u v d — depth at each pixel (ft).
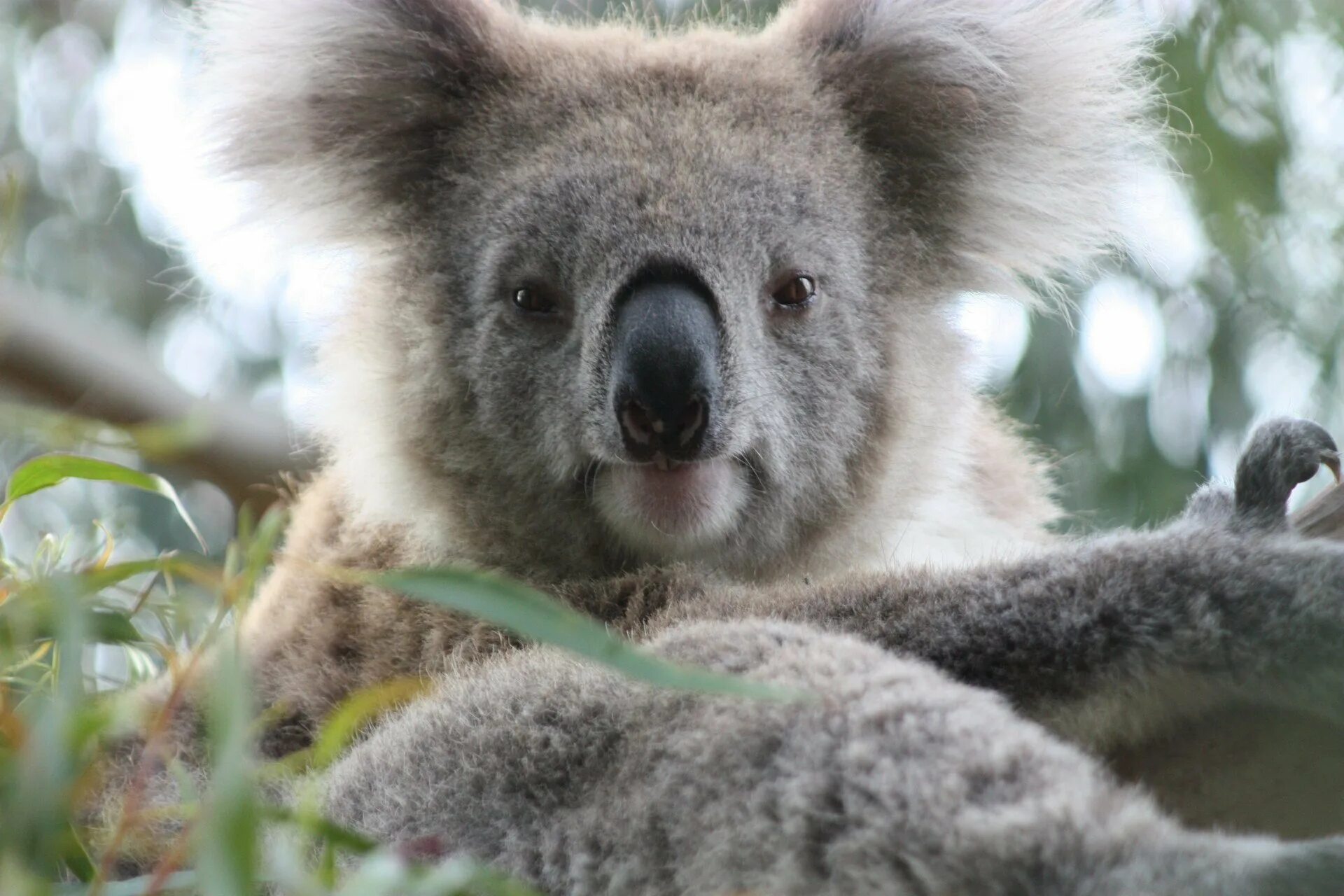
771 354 21.50
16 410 15.33
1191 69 34.35
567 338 21.34
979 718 13.61
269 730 20.11
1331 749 14.56
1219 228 34.60
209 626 14.67
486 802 16.38
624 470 20.71
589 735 16.03
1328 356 33.88
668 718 15.28
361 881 10.44
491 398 21.75
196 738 19.10
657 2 36.70
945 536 24.14
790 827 13.61
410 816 16.76
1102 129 24.66
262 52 23.71
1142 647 15.06
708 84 23.03
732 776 14.24
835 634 15.53
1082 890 12.05
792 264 21.68
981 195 24.57
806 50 24.23
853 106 23.75
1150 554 15.55
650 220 21.03
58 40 42.09
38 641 16.16
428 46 23.61
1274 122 34.83
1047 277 25.63
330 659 20.59
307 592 21.75
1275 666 14.55
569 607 19.89
